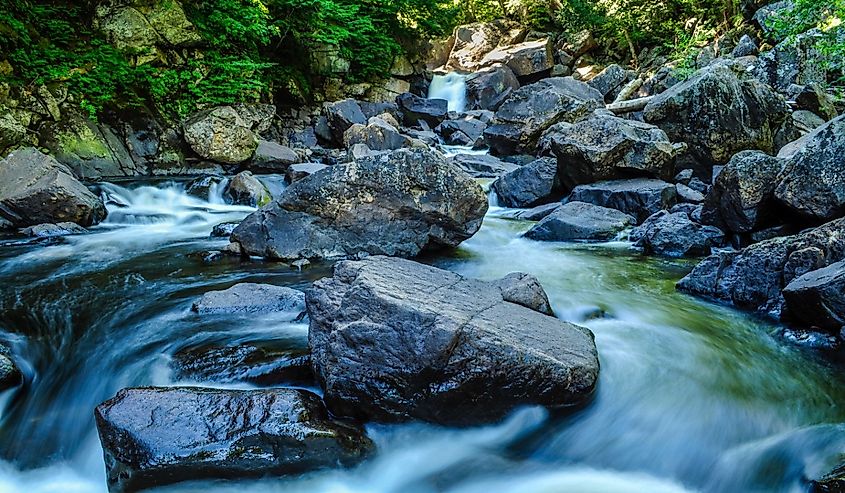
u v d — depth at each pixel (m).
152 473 3.38
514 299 4.95
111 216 10.20
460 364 3.80
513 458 3.90
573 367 3.96
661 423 4.07
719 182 8.31
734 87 12.10
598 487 3.67
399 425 3.97
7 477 3.87
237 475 3.47
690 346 4.99
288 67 19.72
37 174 9.52
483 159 15.66
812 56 18.12
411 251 7.79
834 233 5.51
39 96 12.28
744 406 4.15
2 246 8.16
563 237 9.23
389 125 17.81
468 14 30.67
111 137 13.17
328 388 3.97
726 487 3.63
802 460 3.52
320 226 7.52
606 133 11.07
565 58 27.59
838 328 4.88
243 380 4.36
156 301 5.91
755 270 5.93
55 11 13.20
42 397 4.52
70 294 6.11
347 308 4.09
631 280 7.00
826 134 7.12
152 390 3.80
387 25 23.22
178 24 15.20
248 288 5.82
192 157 14.43
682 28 25.44
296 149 16.64
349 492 3.63
